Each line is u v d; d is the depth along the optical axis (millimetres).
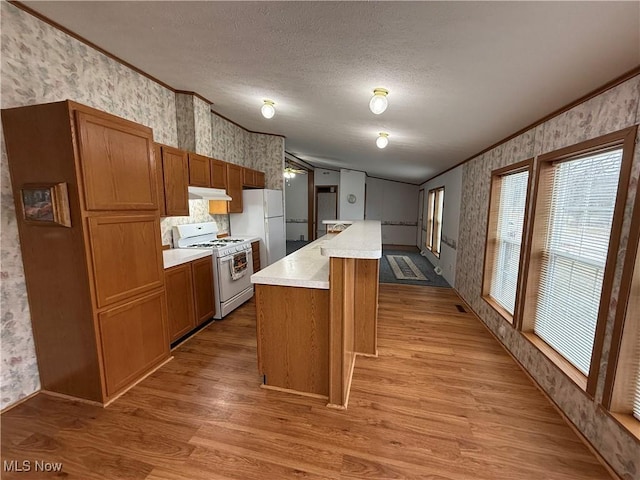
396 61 1745
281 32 1661
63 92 2178
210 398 2090
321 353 2076
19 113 1800
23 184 1872
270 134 5117
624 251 1505
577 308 1987
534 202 2398
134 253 2197
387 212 9414
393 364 2557
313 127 3941
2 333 1897
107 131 1949
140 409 1964
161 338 2484
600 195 1808
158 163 2816
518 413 1958
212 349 2787
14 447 1650
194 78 2842
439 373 2422
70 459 1576
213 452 1631
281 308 2104
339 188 8734
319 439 1730
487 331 3234
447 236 5441
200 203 3961
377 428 1818
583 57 1379
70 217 1828
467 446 1688
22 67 1926
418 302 4176
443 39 1441
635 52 1291
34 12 1935
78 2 1759
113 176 2004
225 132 4410
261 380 2281
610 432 1548
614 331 1537
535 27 1223
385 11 1311
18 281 1962
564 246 2156
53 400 2031
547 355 2146
